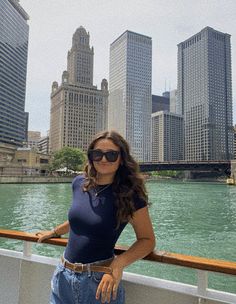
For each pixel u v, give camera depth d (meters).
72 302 2.02
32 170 99.06
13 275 2.90
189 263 2.13
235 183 84.38
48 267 2.72
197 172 156.00
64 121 151.38
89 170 2.21
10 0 130.00
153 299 2.30
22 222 21.27
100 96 160.88
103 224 1.99
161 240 15.38
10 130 132.38
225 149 184.88
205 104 186.62
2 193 46.09
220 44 198.12
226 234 17.05
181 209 29.44
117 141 2.18
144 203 2.03
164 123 190.62
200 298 2.14
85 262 2.01
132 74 194.88
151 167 96.00
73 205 2.15
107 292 1.84
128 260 1.92
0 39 124.19
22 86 142.88
